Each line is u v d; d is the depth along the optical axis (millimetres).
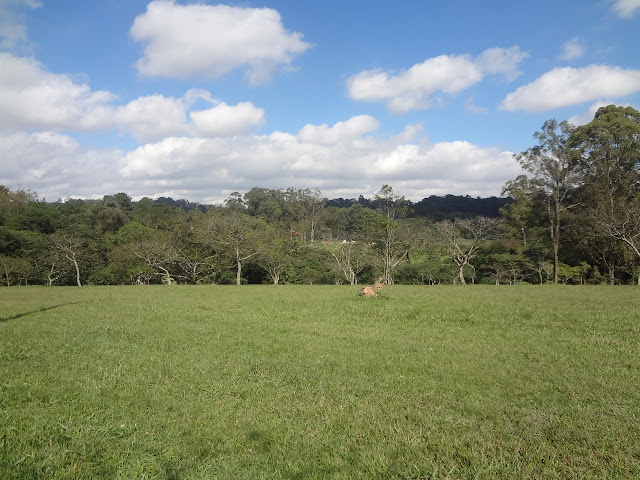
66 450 4625
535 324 12656
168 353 9148
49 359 8539
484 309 15383
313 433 5203
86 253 52406
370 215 48656
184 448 4770
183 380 7203
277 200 110938
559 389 6727
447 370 7871
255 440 5027
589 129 39531
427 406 6094
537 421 5520
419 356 8984
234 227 46406
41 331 11742
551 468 4348
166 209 83812
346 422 5527
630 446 4766
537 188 41906
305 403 6211
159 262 48062
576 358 8633
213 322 13672
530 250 51375
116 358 8672
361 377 7453
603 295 20438
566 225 42656
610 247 39906
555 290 24438
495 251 54562
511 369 7883
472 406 6035
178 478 4176
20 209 69000
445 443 4930
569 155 39562
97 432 5105
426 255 53469
